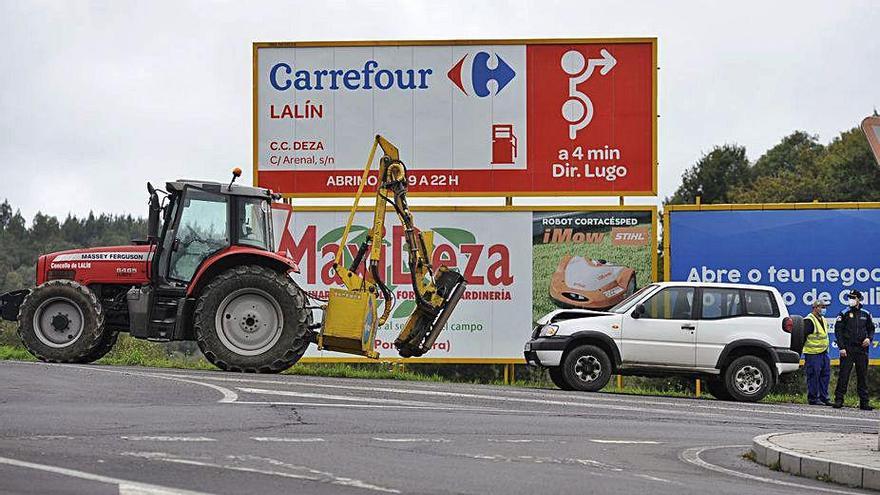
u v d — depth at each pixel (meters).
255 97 30.05
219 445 11.41
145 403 15.52
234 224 23.27
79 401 15.55
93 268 24.03
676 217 29.23
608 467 11.41
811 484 11.42
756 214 29.14
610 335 23.88
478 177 29.75
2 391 16.47
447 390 20.48
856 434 14.44
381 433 13.24
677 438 14.83
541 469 10.92
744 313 24.16
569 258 29.22
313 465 10.34
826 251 29.03
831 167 70.31
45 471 9.30
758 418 18.62
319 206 29.70
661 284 24.28
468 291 29.25
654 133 29.48
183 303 22.70
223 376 20.62
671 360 23.94
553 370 24.30
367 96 29.92
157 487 8.72
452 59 29.88
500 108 29.75
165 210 23.27
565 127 29.67
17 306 24.78
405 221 23.33
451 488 9.44
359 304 22.38
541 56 29.75
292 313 22.25
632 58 29.64
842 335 24.14
